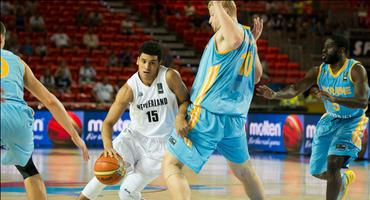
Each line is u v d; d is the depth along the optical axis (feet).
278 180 49.49
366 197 40.63
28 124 24.12
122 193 28.63
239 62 24.47
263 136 80.79
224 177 51.08
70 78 93.04
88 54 104.37
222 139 25.08
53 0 117.29
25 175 25.20
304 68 110.01
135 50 110.32
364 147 71.10
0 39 24.34
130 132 28.30
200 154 24.72
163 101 27.40
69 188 43.04
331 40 31.07
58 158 65.77
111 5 125.90
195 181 48.19
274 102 94.68
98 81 96.37
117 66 103.04
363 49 110.11
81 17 113.19
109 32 112.98
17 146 24.08
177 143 24.84
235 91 24.76
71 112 82.23
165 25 121.60
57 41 104.94
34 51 101.35
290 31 119.44
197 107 24.76
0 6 108.78
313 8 128.88
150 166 28.12
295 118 77.36
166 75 27.22
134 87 27.30
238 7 125.39
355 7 129.90
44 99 24.63
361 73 30.66
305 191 42.98
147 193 40.45
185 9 123.85
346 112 31.37
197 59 113.29
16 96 23.93
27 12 109.60
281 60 111.65
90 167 57.41
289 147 77.71
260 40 115.24
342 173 32.58
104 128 27.02
